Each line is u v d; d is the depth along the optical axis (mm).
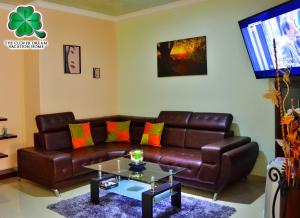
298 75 2938
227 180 3297
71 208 3197
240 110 4160
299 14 2816
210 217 2928
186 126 4391
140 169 3232
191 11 4547
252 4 3953
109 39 5492
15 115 4715
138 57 5293
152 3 4719
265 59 3447
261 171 4031
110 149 4297
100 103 5352
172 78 4855
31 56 4574
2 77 4531
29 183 4117
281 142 1517
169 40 4836
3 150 4598
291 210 1452
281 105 1520
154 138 4496
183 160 3605
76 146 4375
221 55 4289
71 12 4836
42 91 4480
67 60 4793
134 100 5410
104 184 3387
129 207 3201
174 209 3121
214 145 3436
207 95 4469
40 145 4246
